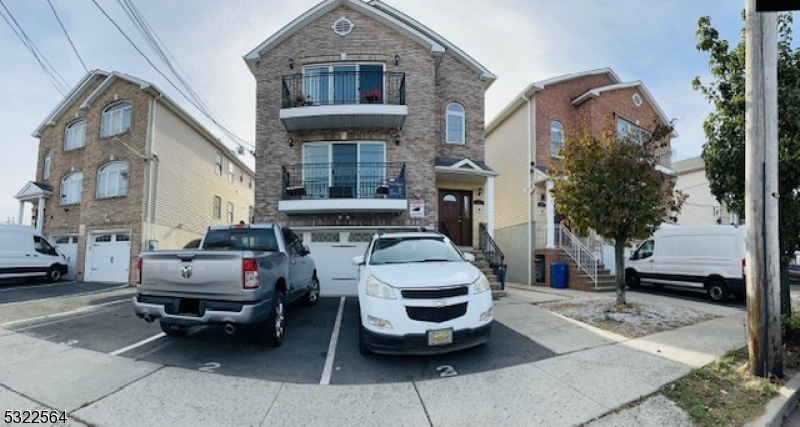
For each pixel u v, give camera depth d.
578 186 8.12
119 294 11.77
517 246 16.25
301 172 12.56
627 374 4.70
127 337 6.48
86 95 18.27
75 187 18.12
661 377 4.59
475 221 14.20
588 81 17.47
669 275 12.02
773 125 4.57
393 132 12.69
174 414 3.78
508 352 5.59
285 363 5.27
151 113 15.93
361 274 6.20
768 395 4.11
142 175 15.60
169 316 5.43
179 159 17.67
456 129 14.26
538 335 6.45
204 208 20.00
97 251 16.31
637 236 8.10
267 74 13.11
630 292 12.16
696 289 11.50
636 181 7.79
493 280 11.05
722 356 5.29
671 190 8.22
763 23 4.61
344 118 12.03
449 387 4.40
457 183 14.23
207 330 6.98
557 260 13.63
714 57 6.18
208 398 4.13
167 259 5.56
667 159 18.12
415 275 5.41
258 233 7.30
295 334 6.84
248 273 5.30
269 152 12.76
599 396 4.12
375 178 12.47
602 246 14.31
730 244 10.73
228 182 23.19
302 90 12.92
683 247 11.80
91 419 3.67
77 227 17.53
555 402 4.00
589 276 12.45
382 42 13.06
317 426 3.57
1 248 14.22
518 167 16.56
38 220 18.58
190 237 18.55
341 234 12.20
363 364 5.22
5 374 4.75
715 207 22.53
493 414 3.77
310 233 12.21
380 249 6.79
